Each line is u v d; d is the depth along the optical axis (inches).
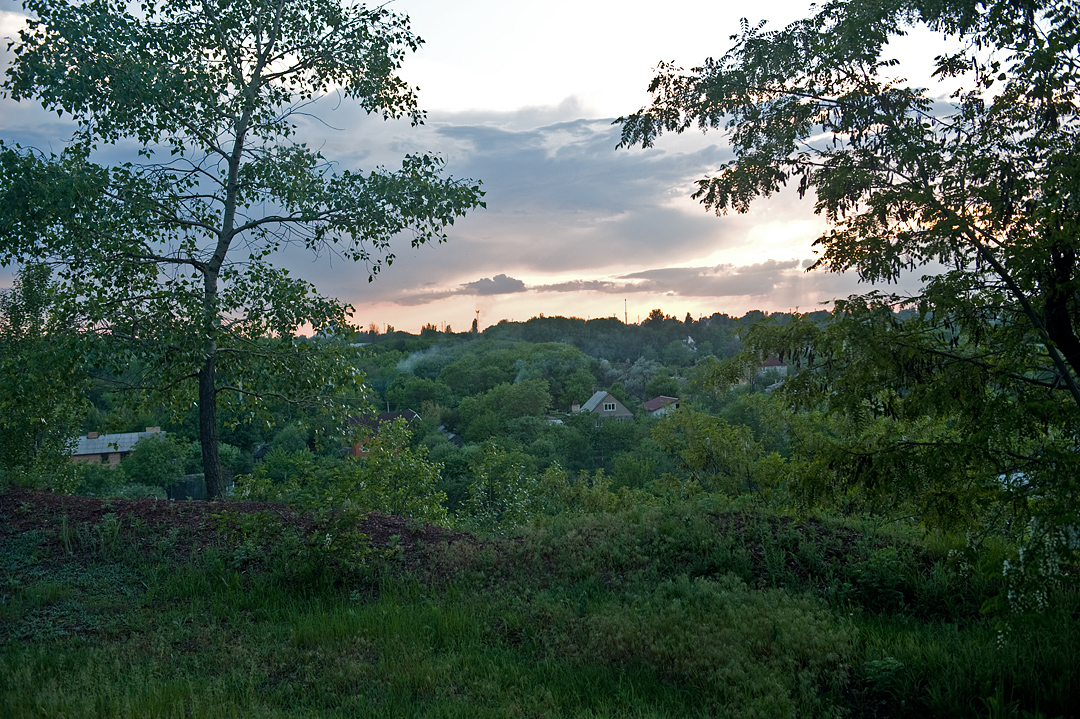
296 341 465.4
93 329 392.8
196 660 233.1
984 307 240.1
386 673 229.0
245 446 2202.3
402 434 577.9
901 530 362.9
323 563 318.3
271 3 450.9
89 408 472.7
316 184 466.0
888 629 265.7
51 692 198.5
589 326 6437.0
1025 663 223.9
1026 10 251.8
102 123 414.6
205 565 323.0
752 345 265.1
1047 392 245.0
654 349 5915.4
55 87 387.5
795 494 276.1
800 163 290.2
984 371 242.5
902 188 253.8
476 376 3993.6
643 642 249.9
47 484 465.1
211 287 456.4
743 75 297.4
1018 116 252.8
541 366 4242.1
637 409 3612.2
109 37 401.7
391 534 365.7
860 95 268.1
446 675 227.8
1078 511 203.8
